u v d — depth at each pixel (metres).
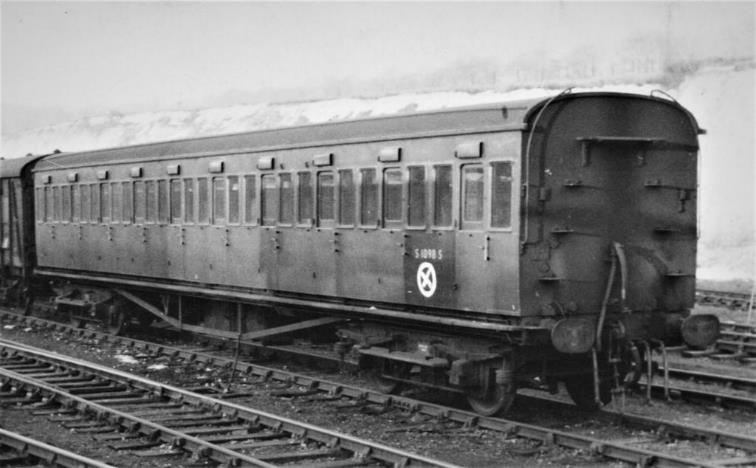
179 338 19.30
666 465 8.68
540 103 10.20
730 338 17.25
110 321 19.64
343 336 13.27
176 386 13.73
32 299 22.91
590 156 10.55
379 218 12.18
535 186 10.22
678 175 11.21
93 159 19.66
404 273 11.80
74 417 11.54
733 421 11.22
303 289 13.77
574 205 10.48
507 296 10.30
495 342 10.87
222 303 16.67
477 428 10.63
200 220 16.27
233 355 16.67
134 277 18.42
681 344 11.38
